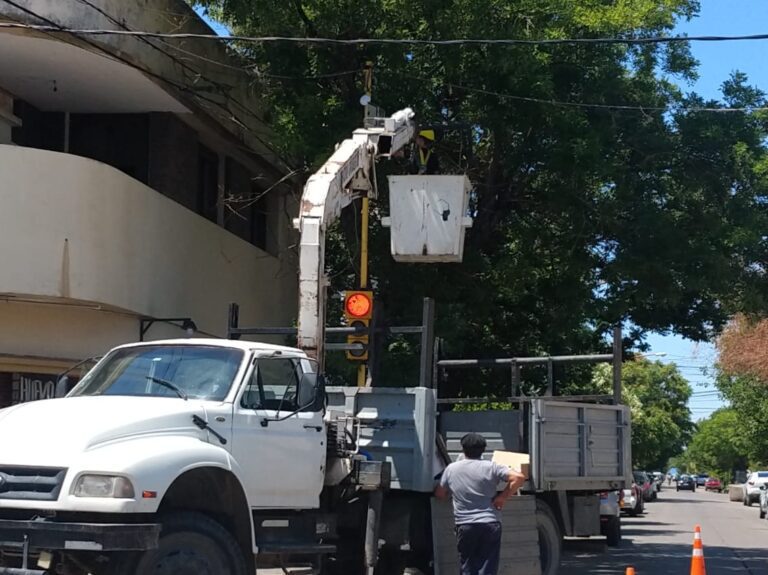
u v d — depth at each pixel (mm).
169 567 7527
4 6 13969
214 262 18656
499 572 10570
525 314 20094
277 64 16828
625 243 17234
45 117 18094
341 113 16219
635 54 17641
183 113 18078
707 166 17547
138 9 15742
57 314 14984
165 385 8539
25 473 7270
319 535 9328
